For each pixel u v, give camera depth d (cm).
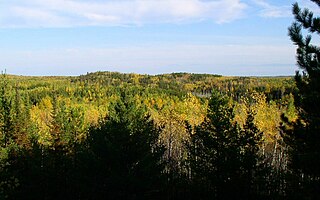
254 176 1362
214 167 1388
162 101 8150
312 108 978
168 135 3750
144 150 1507
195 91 14088
